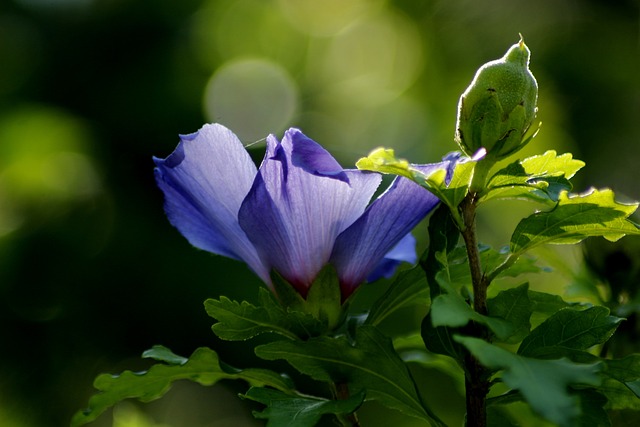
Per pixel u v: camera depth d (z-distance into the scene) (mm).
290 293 3016
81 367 9680
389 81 14102
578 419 2586
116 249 9695
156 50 10148
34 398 9617
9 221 9977
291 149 2752
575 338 2602
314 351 2781
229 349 9406
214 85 10805
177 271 9555
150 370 3094
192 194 3061
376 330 2725
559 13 11469
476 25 12266
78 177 10047
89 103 9945
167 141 9992
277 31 13523
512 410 3496
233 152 2922
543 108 10945
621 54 11047
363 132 13828
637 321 3426
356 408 2600
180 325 9484
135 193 9953
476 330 2662
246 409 11508
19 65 9984
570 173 2768
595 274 3635
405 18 13531
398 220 2916
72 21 10016
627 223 2652
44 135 9953
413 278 3000
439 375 9211
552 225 2691
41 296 9664
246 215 2887
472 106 2641
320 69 14258
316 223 2943
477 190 2686
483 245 3061
